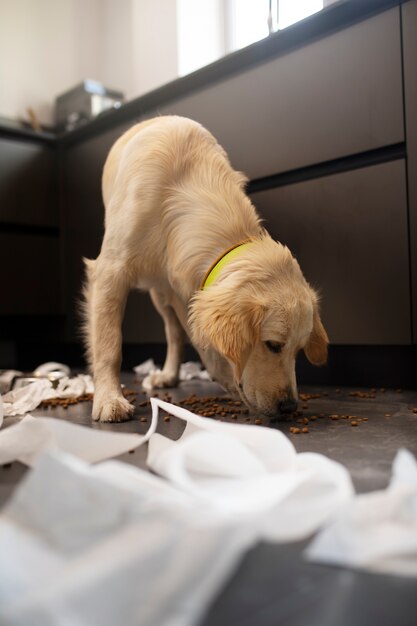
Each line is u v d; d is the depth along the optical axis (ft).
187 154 5.57
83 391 6.70
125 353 10.36
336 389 7.04
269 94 7.30
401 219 6.27
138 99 8.93
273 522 2.08
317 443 4.00
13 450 3.30
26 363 12.14
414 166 6.10
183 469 2.66
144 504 2.01
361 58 6.39
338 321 6.93
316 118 6.87
